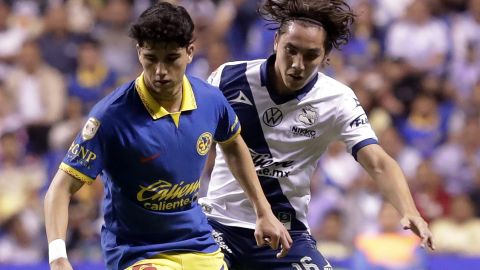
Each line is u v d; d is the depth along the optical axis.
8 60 39.62
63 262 12.94
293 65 15.27
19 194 33.66
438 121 37.03
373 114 36.88
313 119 16.20
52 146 35.97
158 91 13.47
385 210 27.67
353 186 31.94
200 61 38.47
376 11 40.56
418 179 32.81
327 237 30.06
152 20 13.02
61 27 39.34
